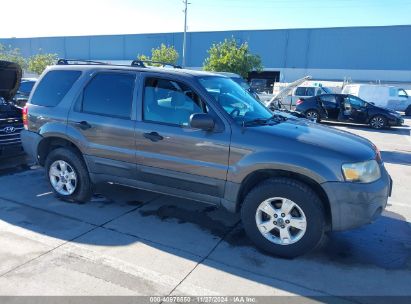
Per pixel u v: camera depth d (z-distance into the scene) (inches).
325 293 124.3
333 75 1755.7
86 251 146.0
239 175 147.6
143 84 170.4
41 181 231.9
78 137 183.8
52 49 2301.9
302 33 1768.0
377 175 143.9
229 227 172.9
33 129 200.2
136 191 217.2
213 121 147.0
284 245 144.8
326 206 142.8
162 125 162.7
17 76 284.4
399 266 143.2
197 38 1941.4
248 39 1855.3
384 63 1670.8
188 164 157.2
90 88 185.0
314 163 136.5
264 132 146.6
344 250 154.6
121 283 125.0
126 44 2108.8
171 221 177.6
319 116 669.9
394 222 186.2
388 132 586.9
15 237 155.7
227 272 134.8
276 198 143.8
